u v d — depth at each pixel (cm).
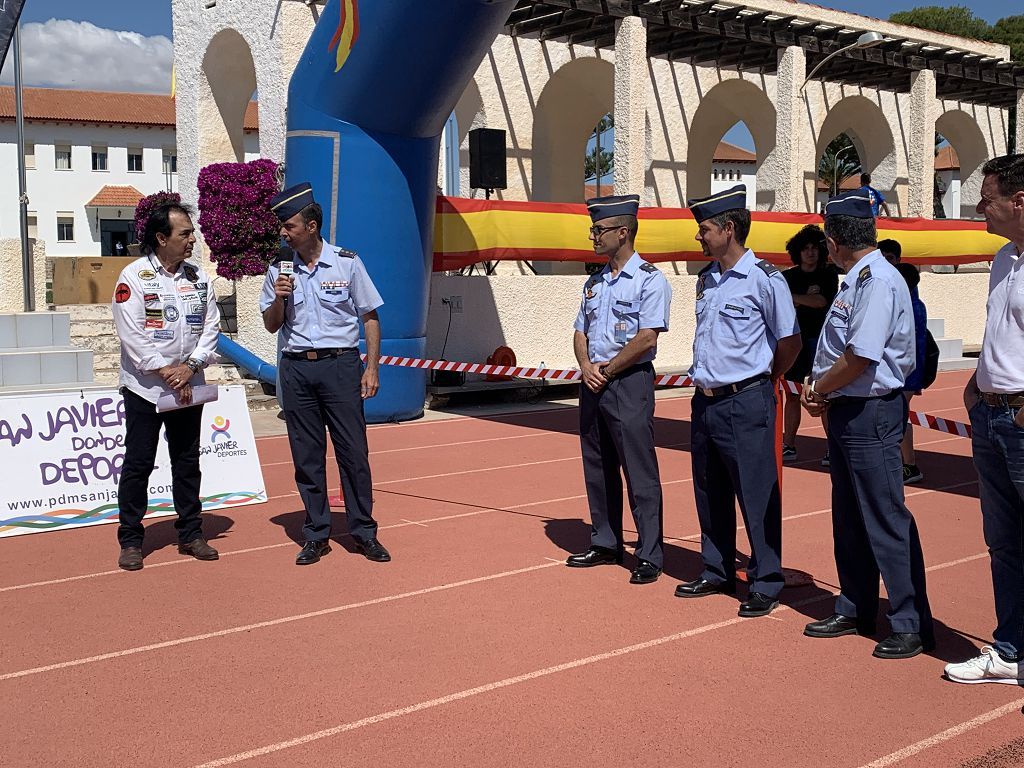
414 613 559
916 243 1922
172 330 647
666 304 592
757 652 498
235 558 679
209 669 480
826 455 1069
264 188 1570
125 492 656
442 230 1407
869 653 496
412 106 1177
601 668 477
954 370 1953
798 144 1975
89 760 390
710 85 2159
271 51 1595
